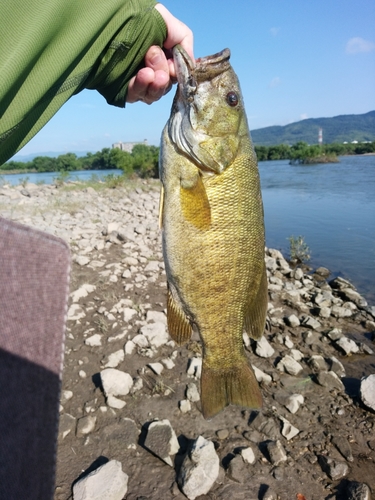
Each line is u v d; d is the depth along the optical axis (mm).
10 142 255
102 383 658
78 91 351
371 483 536
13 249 138
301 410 670
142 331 835
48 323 143
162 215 418
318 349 883
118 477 494
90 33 278
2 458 123
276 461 553
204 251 410
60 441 570
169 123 422
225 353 447
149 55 382
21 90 239
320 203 3086
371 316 1087
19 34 232
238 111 428
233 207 414
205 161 409
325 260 1683
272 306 1089
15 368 131
